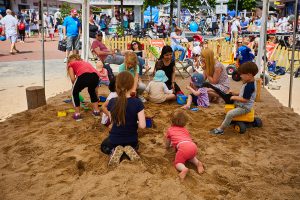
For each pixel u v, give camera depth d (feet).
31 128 17.58
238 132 17.26
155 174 12.16
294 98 26.84
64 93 26.43
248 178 12.31
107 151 13.82
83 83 18.28
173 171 12.43
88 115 19.75
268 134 17.08
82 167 13.15
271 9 99.25
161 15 113.50
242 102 16.87
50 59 47.57
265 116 20.43
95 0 82.43
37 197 10.79
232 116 16.58
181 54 37.88
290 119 19.81
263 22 28.96
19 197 10.79
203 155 14.24
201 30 98.94
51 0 121.90
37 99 21.54
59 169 12.79
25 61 44.86
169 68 24.38
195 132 17.13
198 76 22.47
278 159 13.96
